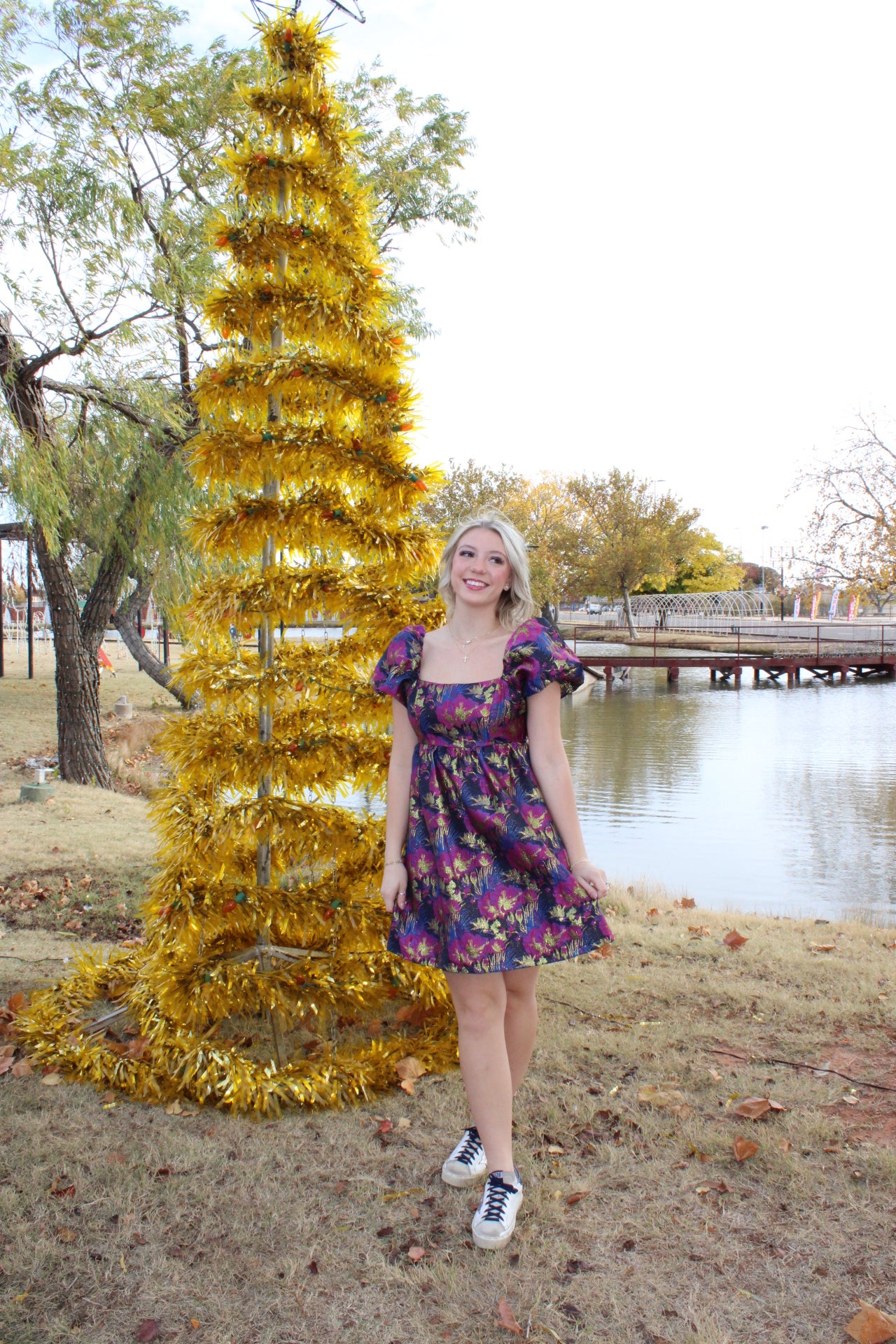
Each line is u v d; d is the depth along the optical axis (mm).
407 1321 2062
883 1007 3816
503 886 2365
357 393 3490
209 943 3711
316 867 3816
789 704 28156
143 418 10453
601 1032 3562
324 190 3561
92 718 11352
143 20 11070
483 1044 2428
